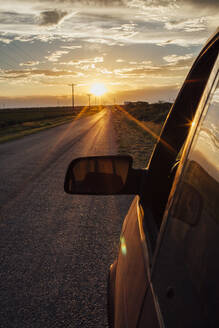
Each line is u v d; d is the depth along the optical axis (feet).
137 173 5.90
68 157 40.14
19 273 11.24
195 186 3.08
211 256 2.36
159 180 5.56
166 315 2.86
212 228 2.48
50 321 8.64
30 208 19.27
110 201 20.56
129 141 58.23
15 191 23.50
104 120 168.25
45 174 29.43
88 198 21.29
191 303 2.46
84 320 8.64
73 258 12.32
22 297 9.78
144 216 5.28
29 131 98.58
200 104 3.83
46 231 15.31
